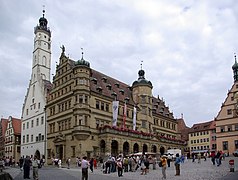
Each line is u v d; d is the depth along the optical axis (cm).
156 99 11419
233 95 8981
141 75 9844
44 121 8519
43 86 8981
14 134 11319
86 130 7056
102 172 4394
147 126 9250
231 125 8856
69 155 7194
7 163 8044
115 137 7375
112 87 8775
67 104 7619
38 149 8550
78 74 7362
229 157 7538
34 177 2922
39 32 10112
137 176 3500
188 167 4666
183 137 13750
